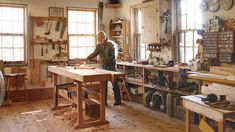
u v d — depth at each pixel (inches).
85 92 215.0
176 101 213.8
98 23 321.7
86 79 178.4
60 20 301.3
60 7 301.9
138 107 250.1
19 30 289.0
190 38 233.1
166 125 194.4
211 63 191.0
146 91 257.8
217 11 193.6
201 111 126.1
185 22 237.6
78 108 189.6
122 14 319.0
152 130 183.3
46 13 295.3
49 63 297.3
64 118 214.1
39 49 293.4
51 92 298.2
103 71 202.2
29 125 197.0
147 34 258.1
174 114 215.2
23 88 283.3
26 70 288.7
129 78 277.9
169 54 249.0
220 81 161.3
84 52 323.3
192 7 229.5
